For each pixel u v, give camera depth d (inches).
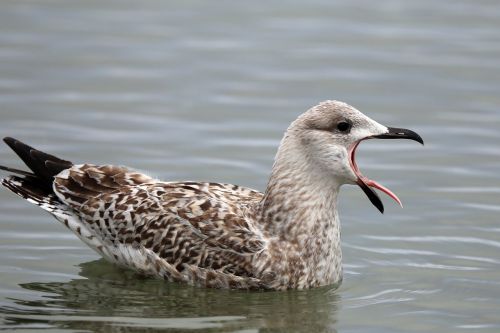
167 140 724.7
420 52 908.6
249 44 927.7
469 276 537.6
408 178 673.6
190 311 491.2
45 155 564.4
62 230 597.0
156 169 672.4
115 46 912.3
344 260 561.9
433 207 629.6
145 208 526.6
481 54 900.6
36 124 743.1
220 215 515.8
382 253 569.3
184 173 667.4
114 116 766.5
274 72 863.1
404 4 1040.8
